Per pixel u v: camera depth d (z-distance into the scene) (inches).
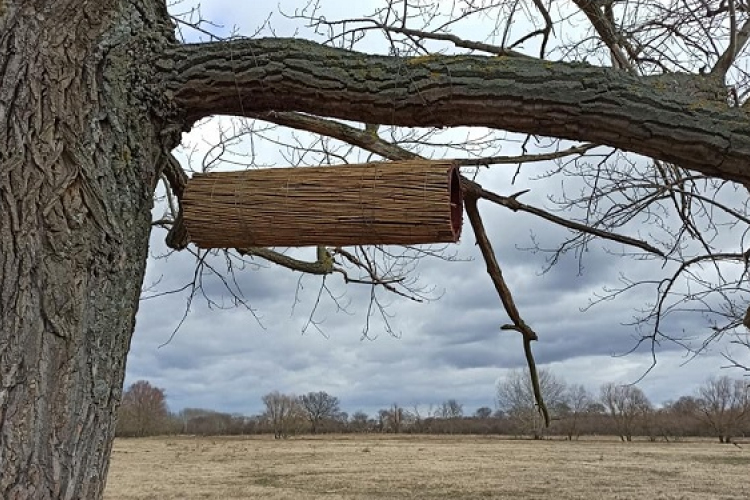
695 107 74.8
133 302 81.7
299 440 2098.9
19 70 75.3
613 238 115.6
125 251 79.2
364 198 78.4
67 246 73.5
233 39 85.6
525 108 78.0
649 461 1177.4
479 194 108.6
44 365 70.8
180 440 2066.9
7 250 71.3
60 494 70.0
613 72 77.9
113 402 77.4
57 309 72.0
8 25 76.4
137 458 1299.2
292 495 768.3
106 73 79.7
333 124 116.6
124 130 80.5
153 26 85.8
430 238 78.5
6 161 72.9
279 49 82.7
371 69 81.4
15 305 70.6
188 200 84.3
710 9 137.7
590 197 162.7
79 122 76.7
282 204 81.0
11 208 72.1
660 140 75.1
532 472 999.0
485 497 749.3
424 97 79.9
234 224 82.8
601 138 78.0
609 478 916.6
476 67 79.6
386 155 117.3
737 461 1167.6
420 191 76.8
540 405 122.3
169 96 84.1
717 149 73.6
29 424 69.3
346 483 876.6
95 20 79.6
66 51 77.4
